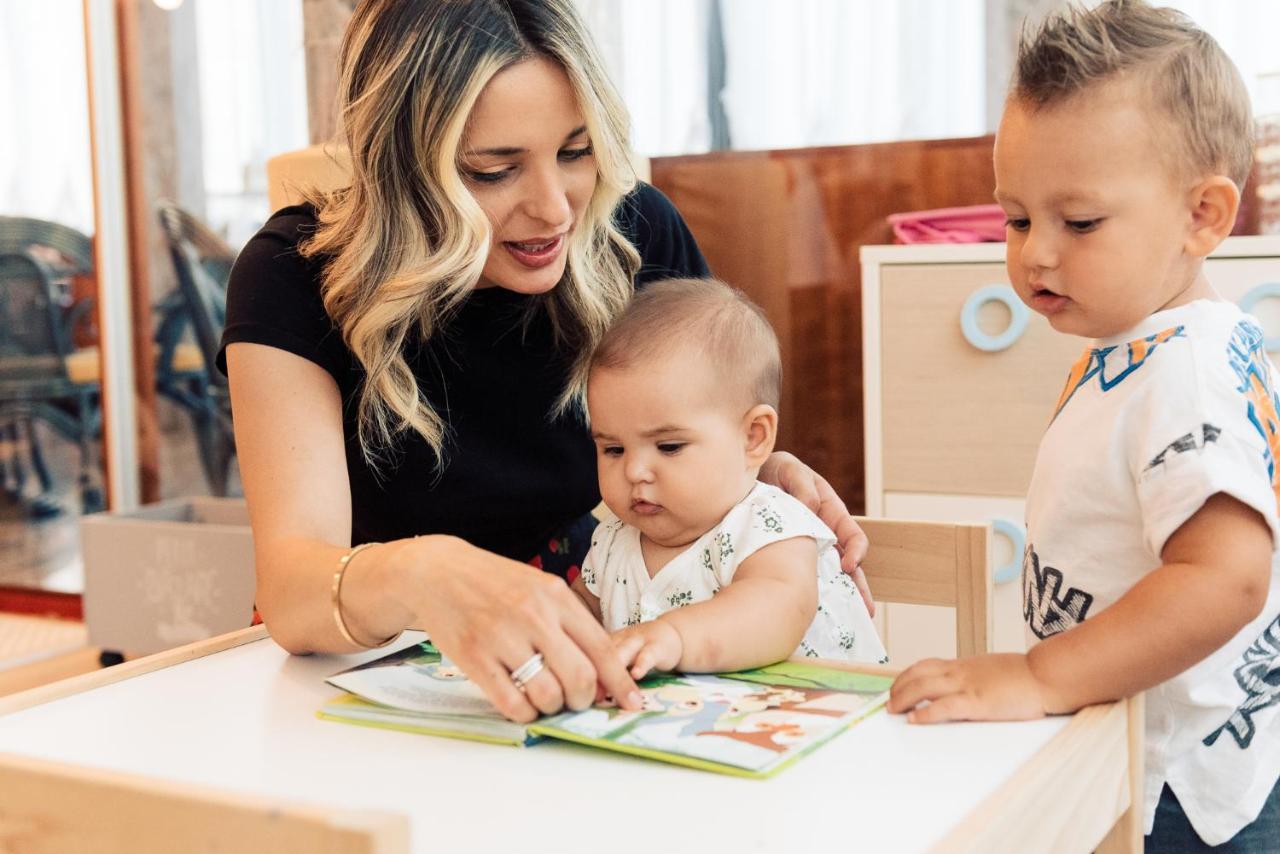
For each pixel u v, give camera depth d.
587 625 0.78
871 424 2.19
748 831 0.60
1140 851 0.80
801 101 2.64
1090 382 0.95
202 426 3.25
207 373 3.23
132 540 2.72
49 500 3.37
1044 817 0.65
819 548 1.06
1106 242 0.90
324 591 0.88
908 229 2.36
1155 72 0.89
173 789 0.50
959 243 2.26
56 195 3.28
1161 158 0.89
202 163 3.18
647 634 0.85
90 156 3.22
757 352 1.08
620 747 0.71
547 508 1.31
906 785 0.65
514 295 1.25
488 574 0.79
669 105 2.74
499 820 0.63
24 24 3.26
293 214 1.24
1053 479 0.96
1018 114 0.94
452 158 1.06
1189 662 0.78
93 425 3.31
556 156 1.10
